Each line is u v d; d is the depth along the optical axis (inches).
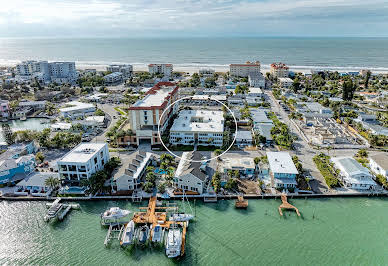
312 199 4148.6
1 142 6023.6
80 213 3917.3
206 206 4015.8
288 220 3718.0
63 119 7864.2
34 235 3513.8
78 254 3211.1
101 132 6825.8
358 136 6343.5
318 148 5703.7
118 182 4271.7
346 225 3624.5
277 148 5743.1
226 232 3501.5
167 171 4670.3
